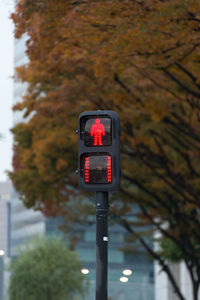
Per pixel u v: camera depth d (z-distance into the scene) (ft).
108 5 49.49
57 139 84.79
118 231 348.59
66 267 217.15
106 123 33.14
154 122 77.77
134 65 56.49
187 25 49.57
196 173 86.99
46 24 53.26
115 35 51.96
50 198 99.30
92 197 99.45
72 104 70.28
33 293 215.10
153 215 100.94
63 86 68.33
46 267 215.10
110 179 32.83
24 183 97.76
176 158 87.45
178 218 95.61
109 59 54.24
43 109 73.92
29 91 76.02
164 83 65.26
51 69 64.28
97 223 33.04
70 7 51.08
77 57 58.39
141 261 338.75
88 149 33.12
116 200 99.19
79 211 114.42
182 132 77.25
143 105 69.15
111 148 32.94
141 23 50.03
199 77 59.26
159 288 243.19
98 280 32.53
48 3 51.08
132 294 324.60
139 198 97.71
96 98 69.05
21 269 217.97
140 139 80.18
